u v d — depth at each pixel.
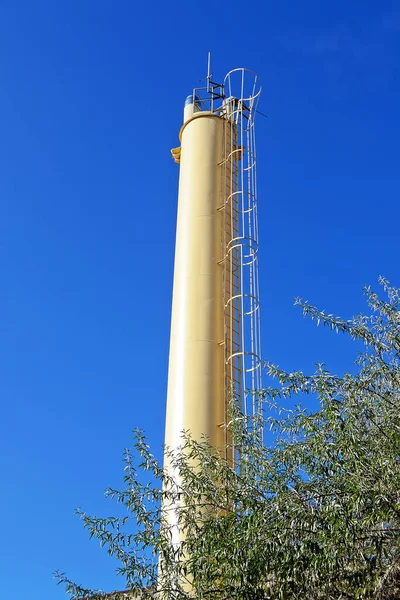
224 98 31.58
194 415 24.27
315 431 15.09
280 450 15.86
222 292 26.69
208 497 16.52
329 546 13.48
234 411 17.83
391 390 15.89
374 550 13.90
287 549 14.05
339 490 14.34
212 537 15.35
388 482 13.96
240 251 27.66
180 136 31.33
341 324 16.38
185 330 25.98
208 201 28.41
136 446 17.41
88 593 16.41
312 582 14.14
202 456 17.62
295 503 14.51
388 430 15.04
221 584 15.20
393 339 16.17
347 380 15.70
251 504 15.15
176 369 25.50
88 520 16.45
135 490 16.86
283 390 15.89
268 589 14.48
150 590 15.84
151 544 16.16
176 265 27.81
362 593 13.56
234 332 26.12
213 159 29.38
